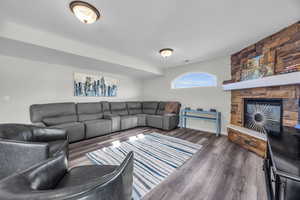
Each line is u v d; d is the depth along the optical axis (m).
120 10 1.60
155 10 1.61
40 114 2.75
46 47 2.17
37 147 1.32
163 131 3.87
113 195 0.58
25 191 0.54
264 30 2.03
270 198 1.13
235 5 1.50
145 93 5.72
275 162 0.82
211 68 3.76
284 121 1.89
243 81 2.54
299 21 1.74
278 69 2.00
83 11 1.51
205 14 1.68
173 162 1.98
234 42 2.50
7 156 1.30
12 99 2.65
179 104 4.44
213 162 1.99
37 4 1.50
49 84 3.15
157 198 1.28
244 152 2.35
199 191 1.38
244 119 2.79
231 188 1.42
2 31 1.78
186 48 2.86
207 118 3.68
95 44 2.67
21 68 2.74
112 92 4.57
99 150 2.41
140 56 3.47
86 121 3.24
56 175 0.94
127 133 3.64
